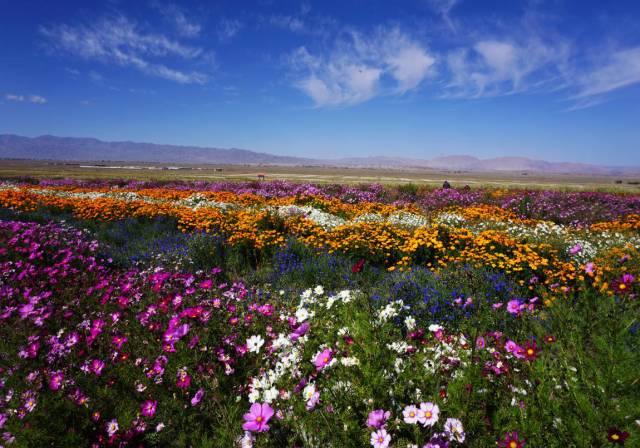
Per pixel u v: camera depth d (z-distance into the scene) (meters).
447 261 7.59
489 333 3.57
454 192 21.52
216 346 3.23
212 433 2.57
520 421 1.99
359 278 6.44
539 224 12.16
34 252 6.46
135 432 2.43
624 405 1.85
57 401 2.68
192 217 11.23
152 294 4.94
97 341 3.64
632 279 2.54
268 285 6.34
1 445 2.35
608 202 17.94
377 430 1.92
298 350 2.96
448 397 2.21
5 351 3.56
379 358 2.43
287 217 11.70
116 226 10.91
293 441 2.09
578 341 2.48
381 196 21.78
